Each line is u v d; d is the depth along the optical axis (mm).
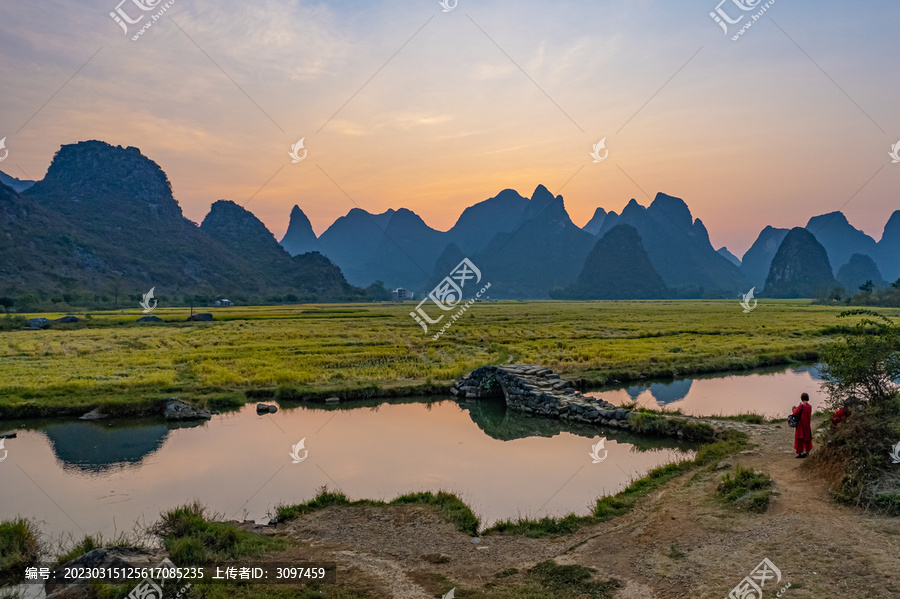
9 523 10039
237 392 23406
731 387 25922
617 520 10703
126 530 10750
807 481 10844
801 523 8898
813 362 33844
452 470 14617
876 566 7191
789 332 46781
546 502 12234
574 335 46250
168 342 40875
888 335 11219
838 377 11695
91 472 14523
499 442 17375
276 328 54812
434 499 12039
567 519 10797
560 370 28047
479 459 15594
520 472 14398
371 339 43375
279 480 13922
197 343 40281
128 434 18234
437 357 33750
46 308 93875
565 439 17719
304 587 7957
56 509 11953
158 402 20922
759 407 21344
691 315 76125
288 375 25766
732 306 115750
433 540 9992
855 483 9570
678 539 9078
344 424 19719
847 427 10531
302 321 66438
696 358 31766
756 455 13523
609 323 60062
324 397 23078
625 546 9102
